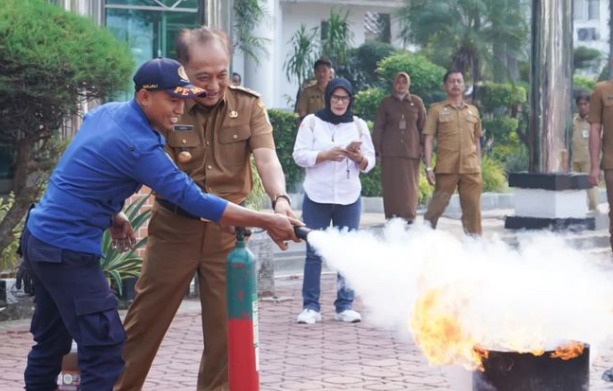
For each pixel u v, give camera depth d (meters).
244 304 6.03
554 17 16.91
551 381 5.31
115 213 6.27
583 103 19.67
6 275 11.10
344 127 10.70
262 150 6.93
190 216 6.79
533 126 17.34
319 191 10.63
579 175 17.19
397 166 15.55
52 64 9.87
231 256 6.05
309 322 10.86
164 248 6.85
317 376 8.67
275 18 26.42
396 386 8.33
